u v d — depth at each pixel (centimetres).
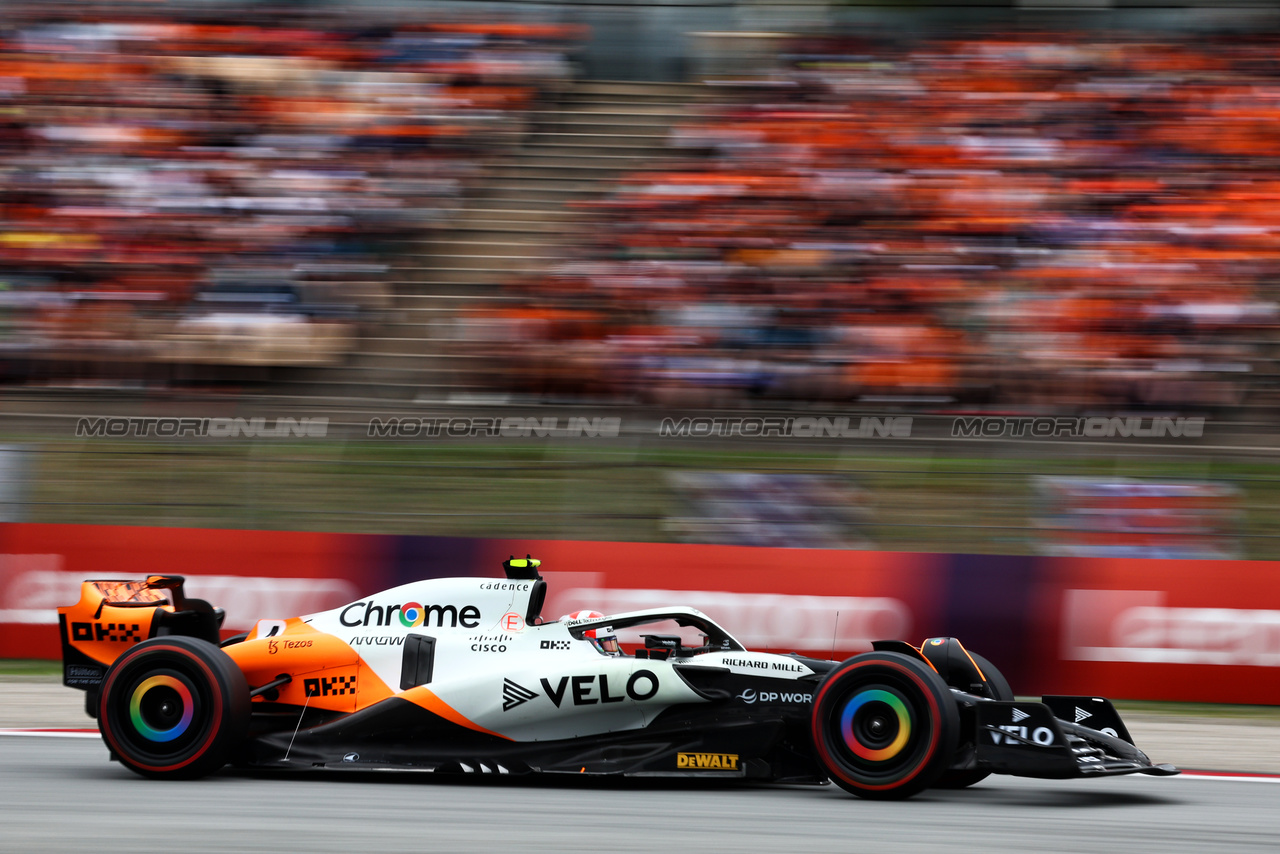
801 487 3447
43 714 2705
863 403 4028
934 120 5097
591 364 4191
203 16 5425
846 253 4494
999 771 1803
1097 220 4578
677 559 3228
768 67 5450
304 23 5441
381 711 1966
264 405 4044
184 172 4875
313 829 1598
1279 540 3219
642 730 1945
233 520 3516
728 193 4812
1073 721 2070
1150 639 3034
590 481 3572
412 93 5250
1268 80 5162
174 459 3709
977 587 3103
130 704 1959
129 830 1584
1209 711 2958
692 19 5569
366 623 2066
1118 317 4188
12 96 5100
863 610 3139
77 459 3722
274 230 4684
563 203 4894
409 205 4828
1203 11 5450
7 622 3344
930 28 5584
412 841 1533
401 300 4491
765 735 1917
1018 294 4303
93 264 4519
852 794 1873
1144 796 2017
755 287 4412
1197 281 4309
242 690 1956
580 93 5394
